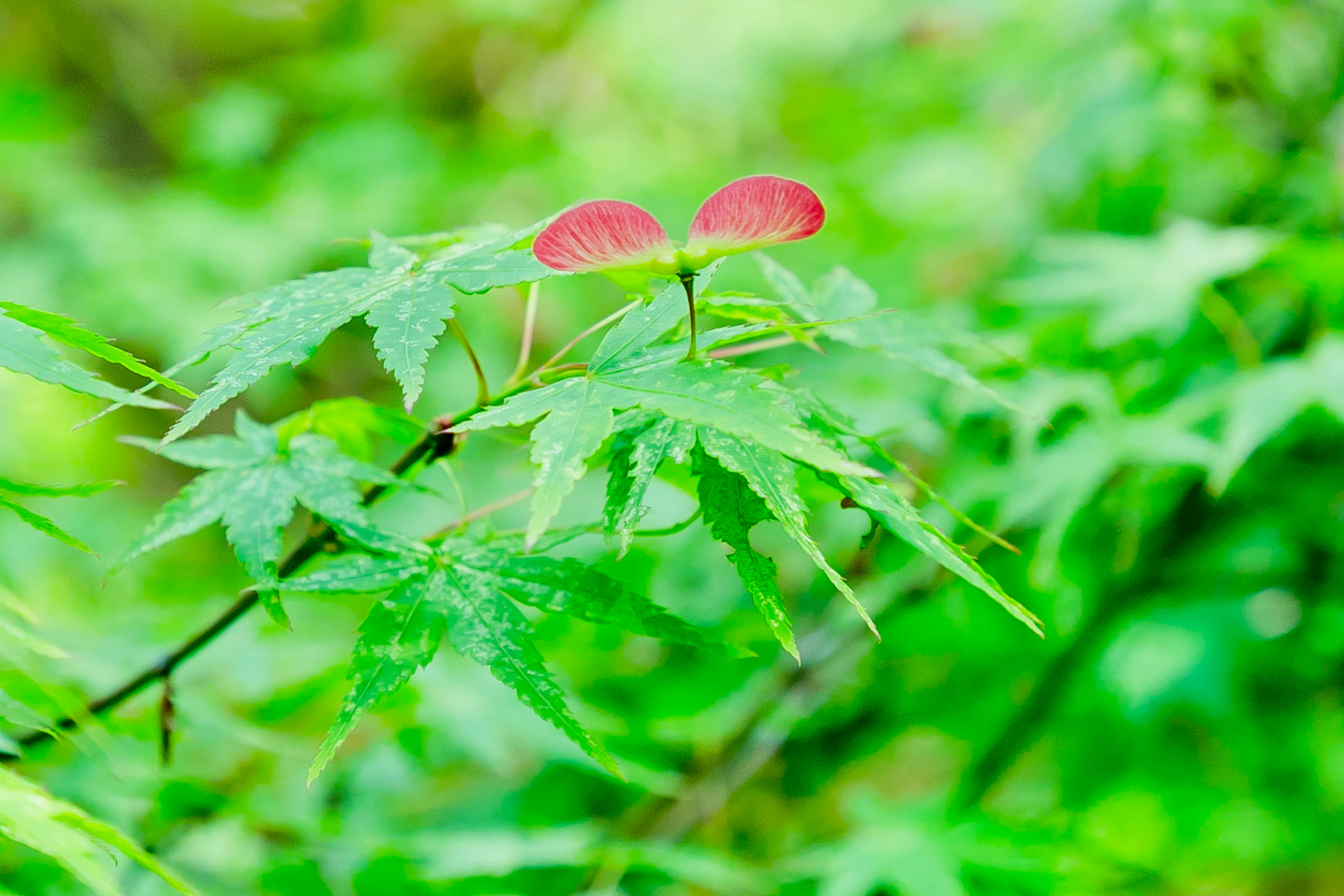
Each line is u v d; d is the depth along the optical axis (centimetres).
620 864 76
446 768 110
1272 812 127
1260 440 79
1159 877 97
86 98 249
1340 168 107
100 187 211
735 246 64
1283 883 148
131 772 74
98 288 178
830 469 63
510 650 66
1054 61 134
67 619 106
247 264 181
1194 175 127
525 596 66
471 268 65
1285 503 101
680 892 97
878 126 189
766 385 67
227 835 75
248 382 64
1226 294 103
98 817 73
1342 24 116
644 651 111
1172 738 131
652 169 191
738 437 64
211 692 85
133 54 248
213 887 73
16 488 64
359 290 65
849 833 123
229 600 98
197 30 255
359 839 74
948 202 163
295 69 225
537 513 63
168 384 64
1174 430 84
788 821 122
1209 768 131
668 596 107
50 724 66
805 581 111
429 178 191
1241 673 114
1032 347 97
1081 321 99
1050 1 139
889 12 181
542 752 82
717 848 108
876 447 67
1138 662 113
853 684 110
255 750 86
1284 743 122
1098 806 130
